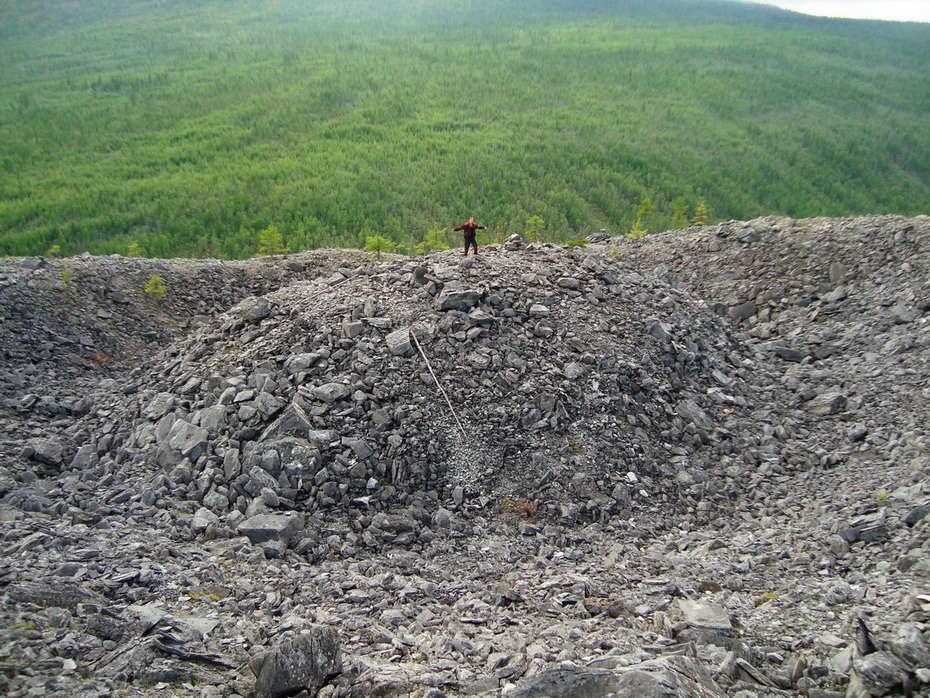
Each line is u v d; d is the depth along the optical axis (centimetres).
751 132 15300
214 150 11225
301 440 1287
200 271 2670
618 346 1608
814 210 11881
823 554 1105
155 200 8050
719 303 2220
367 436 1315
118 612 845
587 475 1319
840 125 16300
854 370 1738
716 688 759
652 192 10912
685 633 903
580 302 1703
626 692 705
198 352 1681
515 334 1541
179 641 805
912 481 1234
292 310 1680
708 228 2788
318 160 10475
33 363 1945
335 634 809
